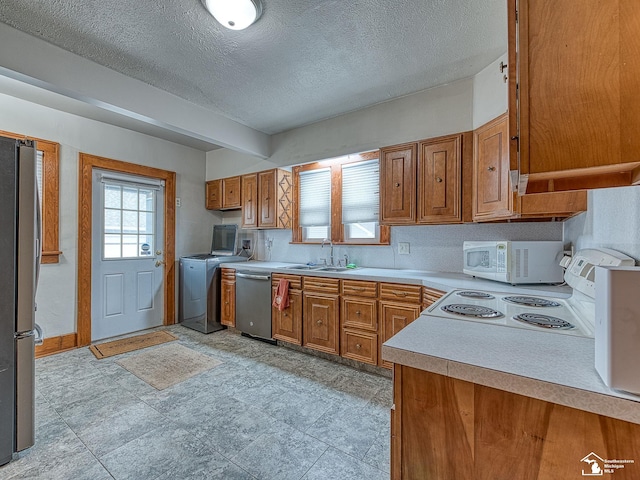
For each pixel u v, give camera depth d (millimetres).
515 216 1894
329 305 2844
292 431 1800
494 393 725
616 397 593
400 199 2693
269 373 2590
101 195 3447
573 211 1568
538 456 676
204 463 1537
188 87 2562
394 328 2488
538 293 1731
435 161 2516
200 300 3750
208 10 1686
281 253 4039
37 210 1693
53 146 3037
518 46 647
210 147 4363
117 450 1627
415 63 2205
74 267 3189
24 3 1632
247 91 2631
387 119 2805
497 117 2031
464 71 2303
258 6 1649
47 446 1655
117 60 2176
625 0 579
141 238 3822
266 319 3293
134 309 3727
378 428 1837
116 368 2658
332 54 2104
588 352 818
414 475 819
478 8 1680
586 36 602
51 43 1981
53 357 2910
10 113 2771
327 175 3588
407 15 1731
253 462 1547
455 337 943
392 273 2760
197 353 3035
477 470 745
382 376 2557
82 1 1616
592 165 596
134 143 3711
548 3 625
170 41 1962
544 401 667
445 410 783
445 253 2852
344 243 3426
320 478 1447
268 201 3732
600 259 1155
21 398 1589
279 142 3637
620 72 582
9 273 1562
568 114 610
